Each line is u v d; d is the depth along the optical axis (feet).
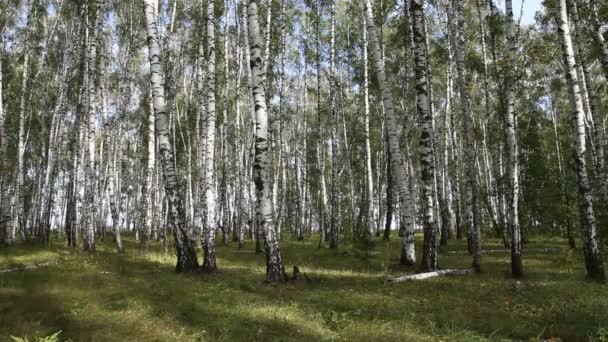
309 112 136.67
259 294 32.30
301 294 32.42
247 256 65.51
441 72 105.29
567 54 42.93
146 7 45.11
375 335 21.77
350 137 126.21
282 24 88.84
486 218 102.94
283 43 94.22
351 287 35.60
